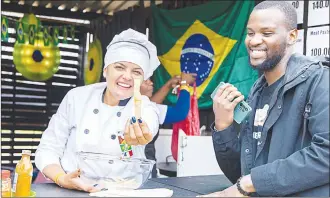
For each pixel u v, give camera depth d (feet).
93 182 5.29
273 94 5.21
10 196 4.66
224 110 5.48
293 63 5.17
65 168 5.77
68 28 18.56
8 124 18.03
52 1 16.66
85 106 5.98
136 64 5.71
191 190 6.20
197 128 10.48
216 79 12.12
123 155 5.74
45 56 17.07
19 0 16.48
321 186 4.62
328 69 4.83
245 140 5.59
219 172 9.41
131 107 5.93
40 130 18.61
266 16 4.98
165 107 9.52
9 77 17.93
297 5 10.30
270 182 4.57
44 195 4.87
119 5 16.88
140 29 15.65
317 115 4.62
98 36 18.07
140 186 5.40
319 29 9.78
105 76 5.97
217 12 12.32
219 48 12.12
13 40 17.33
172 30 13.84
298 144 4.96
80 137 5.81
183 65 13.29
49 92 18.78
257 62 5.11
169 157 12.00
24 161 4.86
